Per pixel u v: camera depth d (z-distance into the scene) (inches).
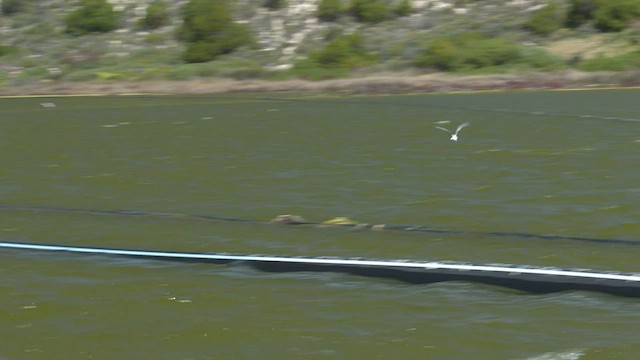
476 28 3796.8
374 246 1140.5
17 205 1396.4
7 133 2100.1
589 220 1248.2
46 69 3619.6
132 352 848.9
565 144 1814.7
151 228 1246.9
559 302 930.7
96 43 3878.0
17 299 971.9
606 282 954.7
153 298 971.9
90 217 1314.0
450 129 2018.9
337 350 844.0
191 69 3427.7
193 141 1934.1
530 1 3937.0
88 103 2714.1
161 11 3998.5
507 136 1915.6
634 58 3166.8
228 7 3981.3
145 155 1787.6
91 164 1711.4
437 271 1004.6
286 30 3885.3
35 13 4205.2
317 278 1019.9
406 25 3887.8
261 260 1061.1
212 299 967.0
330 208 1342.3
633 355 819.4
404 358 825.5
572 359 814.5
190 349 853.8
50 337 880.9
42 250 1138.7
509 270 983.0
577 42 3585.1
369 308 934.4
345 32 3868.1
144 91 3107.8
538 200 1362.0
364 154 1748.3
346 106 2476.6
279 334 879.7
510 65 3314.5
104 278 1033.5
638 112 2261.3
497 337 860.0
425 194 1413.6
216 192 1461.6
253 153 1784.0
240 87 3117.6
